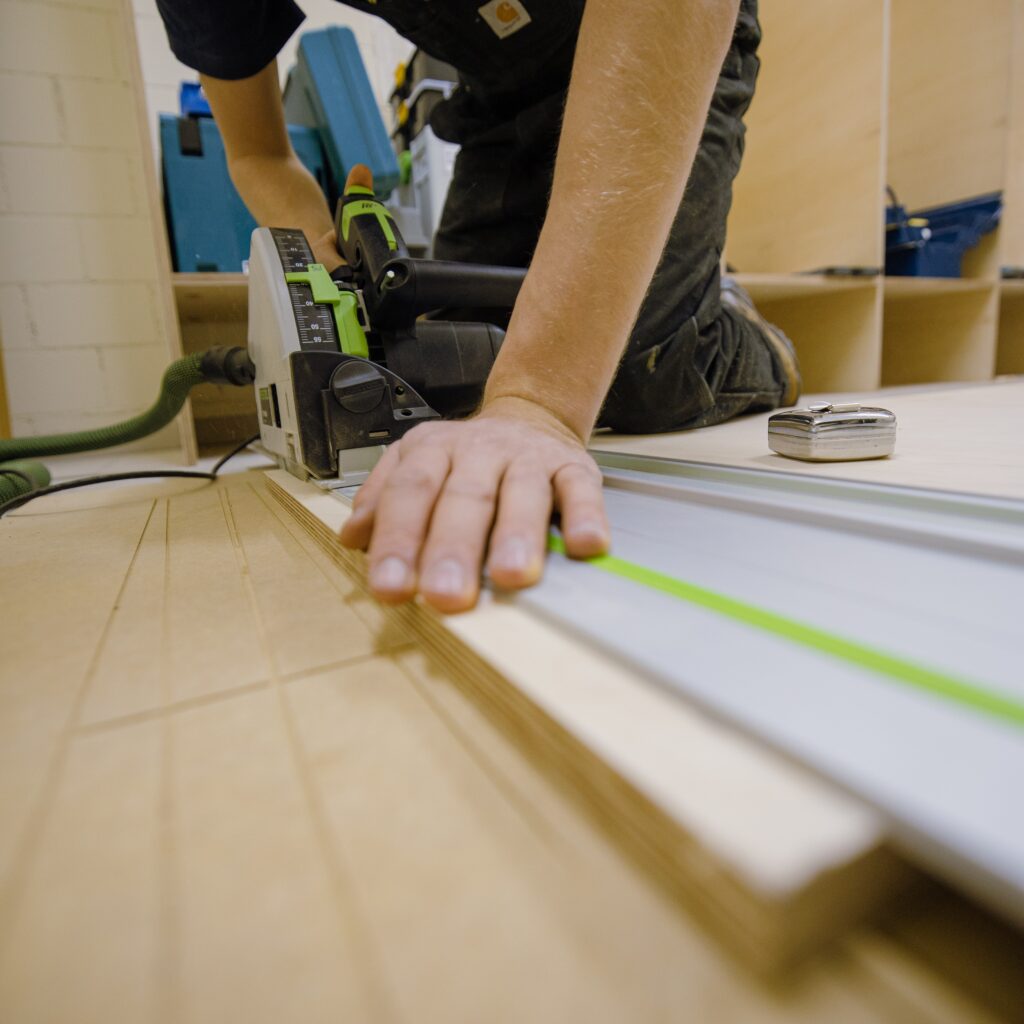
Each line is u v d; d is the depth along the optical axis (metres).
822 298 2.21
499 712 0.26
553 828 0.21
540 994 0.16
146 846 0.21
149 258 2.08
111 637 0.38
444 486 0.38
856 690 0.22
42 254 1.98
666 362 1.06
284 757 0.25
